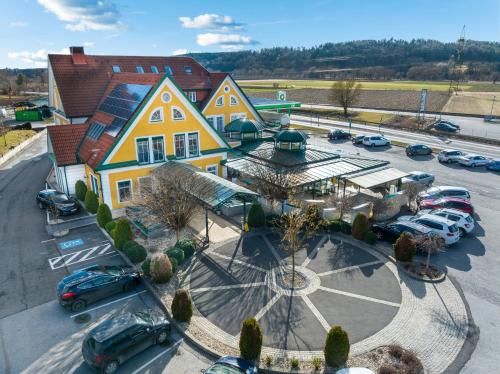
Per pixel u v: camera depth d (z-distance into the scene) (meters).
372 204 30.86
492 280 22.42
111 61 45.94
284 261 24.58
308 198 34.97
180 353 16.83
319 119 84.94
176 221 25.19
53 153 36.09
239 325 18.59
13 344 17.33
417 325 18.58
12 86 135.50
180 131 33.53
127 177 31.73
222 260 24.69
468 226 27.72
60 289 19.56
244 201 28.62
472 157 46.53
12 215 32.16
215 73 47.34
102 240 27.72
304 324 18.66
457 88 126.19
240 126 41.72
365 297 20.81
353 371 14.59
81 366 16.16
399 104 100.12
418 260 24.73
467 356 16.62
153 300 20.70
